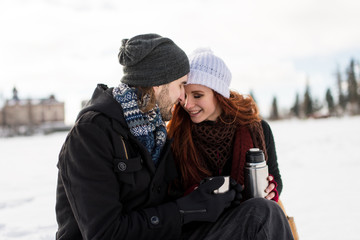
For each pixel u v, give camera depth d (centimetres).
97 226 138
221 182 162
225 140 216
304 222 294
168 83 169
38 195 442
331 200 367
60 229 154
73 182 143
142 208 158
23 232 280
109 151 146
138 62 162
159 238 148
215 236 151
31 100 7312
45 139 2653
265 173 185
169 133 218
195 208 154
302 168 594
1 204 389
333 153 772
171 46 168
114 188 145
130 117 155
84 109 153
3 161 898
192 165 209
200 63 209
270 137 232
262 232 146
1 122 6731
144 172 155
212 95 213
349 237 253
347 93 5962
